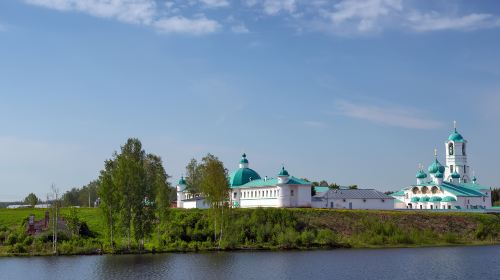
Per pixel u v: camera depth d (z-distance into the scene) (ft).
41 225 526.57
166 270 388.37
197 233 534.78
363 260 453.99
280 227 563.07
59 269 390.63
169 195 519.19
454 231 646.33
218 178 529.86
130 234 517.55
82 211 650.84
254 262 433.07
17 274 370.73
